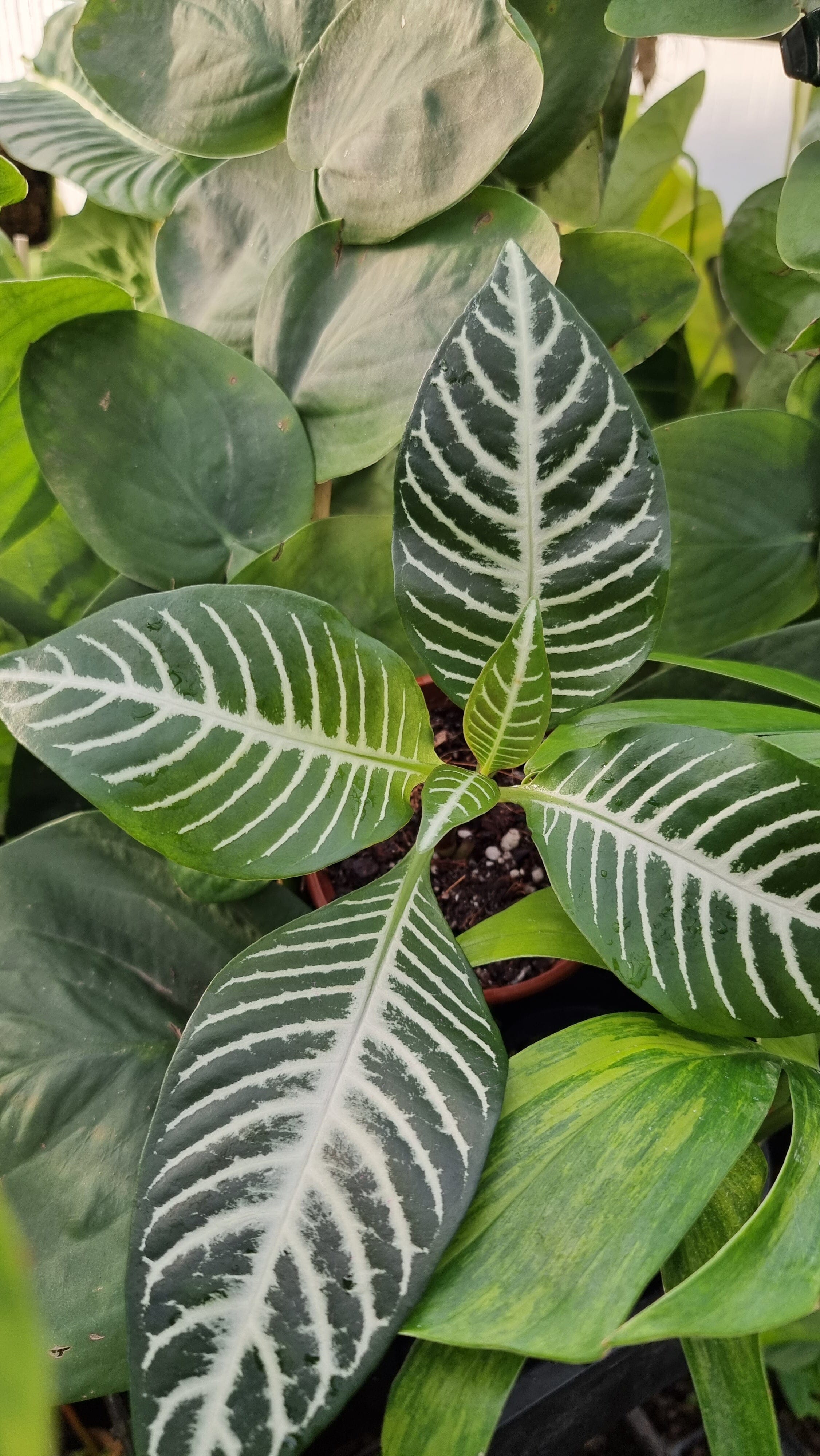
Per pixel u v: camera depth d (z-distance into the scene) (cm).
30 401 44
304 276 48
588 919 34
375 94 45
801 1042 38
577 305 51
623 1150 30
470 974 34
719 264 59
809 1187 28
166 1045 41
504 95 41
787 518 51
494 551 36
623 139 62
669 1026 35
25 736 31
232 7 48
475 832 53
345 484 57
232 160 53
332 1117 30
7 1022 40
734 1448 30
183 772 32
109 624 32
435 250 45
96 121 63
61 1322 35
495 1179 30
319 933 34
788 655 48
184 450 46
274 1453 26
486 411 34
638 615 36
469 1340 26
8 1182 38
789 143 63
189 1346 27
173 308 55
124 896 43
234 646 33
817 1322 42
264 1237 28
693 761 33
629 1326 24
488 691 34
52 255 65
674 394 66
